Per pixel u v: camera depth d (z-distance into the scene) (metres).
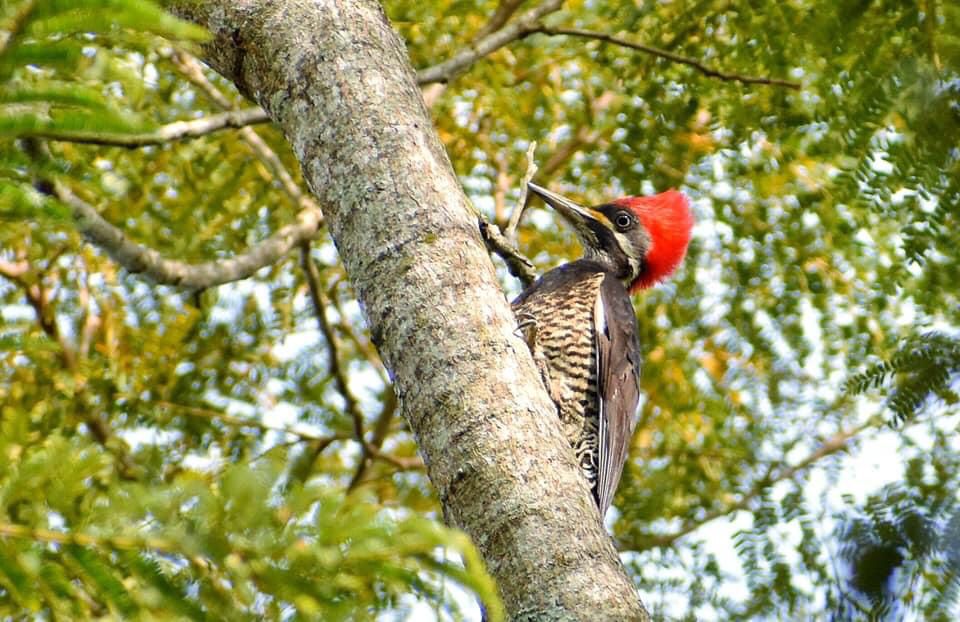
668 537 12.82
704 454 13.15
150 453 11.68
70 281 12.48
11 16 3.43
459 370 5.98
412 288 6.18
